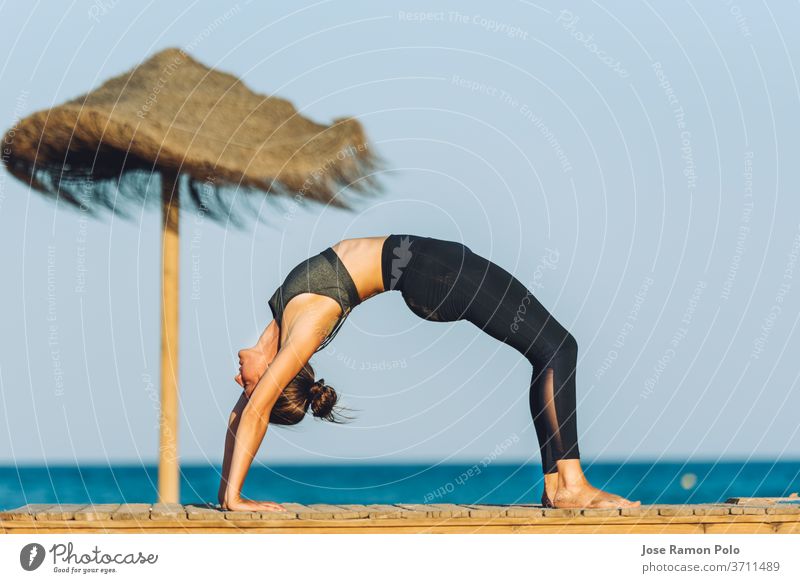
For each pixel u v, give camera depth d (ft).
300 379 26.58
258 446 24.85
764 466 139.95
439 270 25.63
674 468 140.36
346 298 25.72
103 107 28.07
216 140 28.99
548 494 25.13
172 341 28.86
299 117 30.50
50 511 24.29
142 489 127.44
